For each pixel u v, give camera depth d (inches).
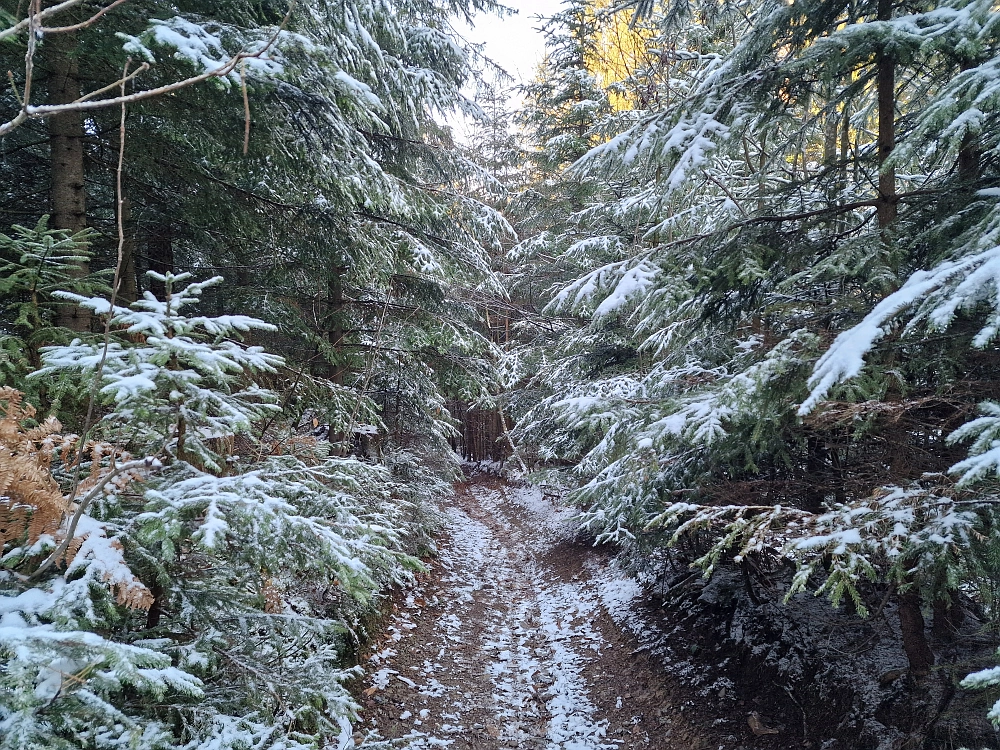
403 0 302.4
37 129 193.2
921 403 135.9
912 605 163.3
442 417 440.1
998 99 115.3
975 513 109.3
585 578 399.5
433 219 330.6
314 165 187.8
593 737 223.1
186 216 218.4
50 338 115.5
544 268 548.7
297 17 167.6
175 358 94.6
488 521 620.4
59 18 136.8
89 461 93.7
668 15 301.9
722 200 269.7
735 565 287.0
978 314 137.3
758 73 182.4
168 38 119.9
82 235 125.7
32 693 56.8
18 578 74.2
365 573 86.7
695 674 245.9
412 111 282.5
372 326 347.3
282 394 231.0
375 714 214.2
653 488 228.1
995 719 70.9
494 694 253.6
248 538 90.2
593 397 233.1
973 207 142.6
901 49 147.6
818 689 202.2
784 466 206.1
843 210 180.7
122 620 90.1
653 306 214.7
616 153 222.2
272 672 105.0
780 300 203.0
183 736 83.7
